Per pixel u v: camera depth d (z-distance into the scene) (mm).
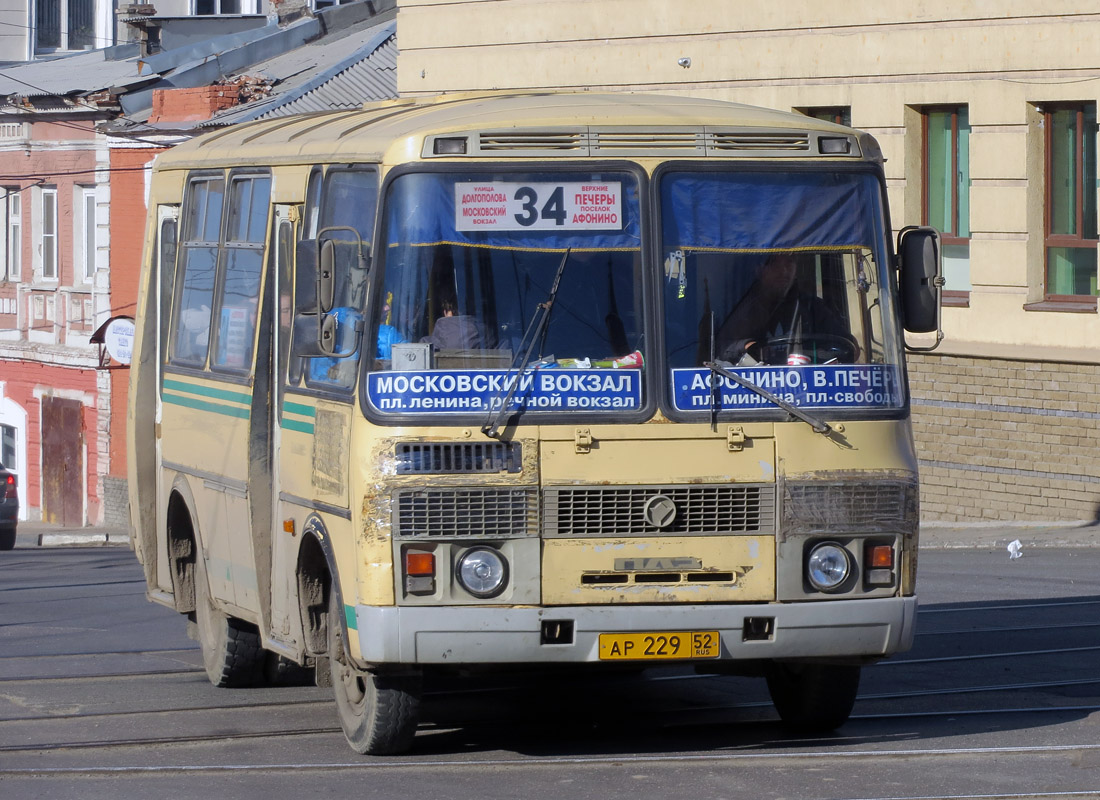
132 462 40750
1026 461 66875
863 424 26797
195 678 37750
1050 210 67188
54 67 139625
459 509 25703
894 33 70562
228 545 33531
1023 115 66625
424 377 25891
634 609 25844
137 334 40469
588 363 26125
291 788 26062
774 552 26266
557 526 25812
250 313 32375
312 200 29984
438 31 87125
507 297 26172
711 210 26844
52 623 48094
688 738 29781
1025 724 30250
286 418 30344
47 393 121438
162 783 26672
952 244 70500
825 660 27422
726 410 26297
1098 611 44344
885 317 27359
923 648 39281
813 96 73500
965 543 61906
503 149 26516
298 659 29734
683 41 77875
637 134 26828
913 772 26266
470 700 34219
